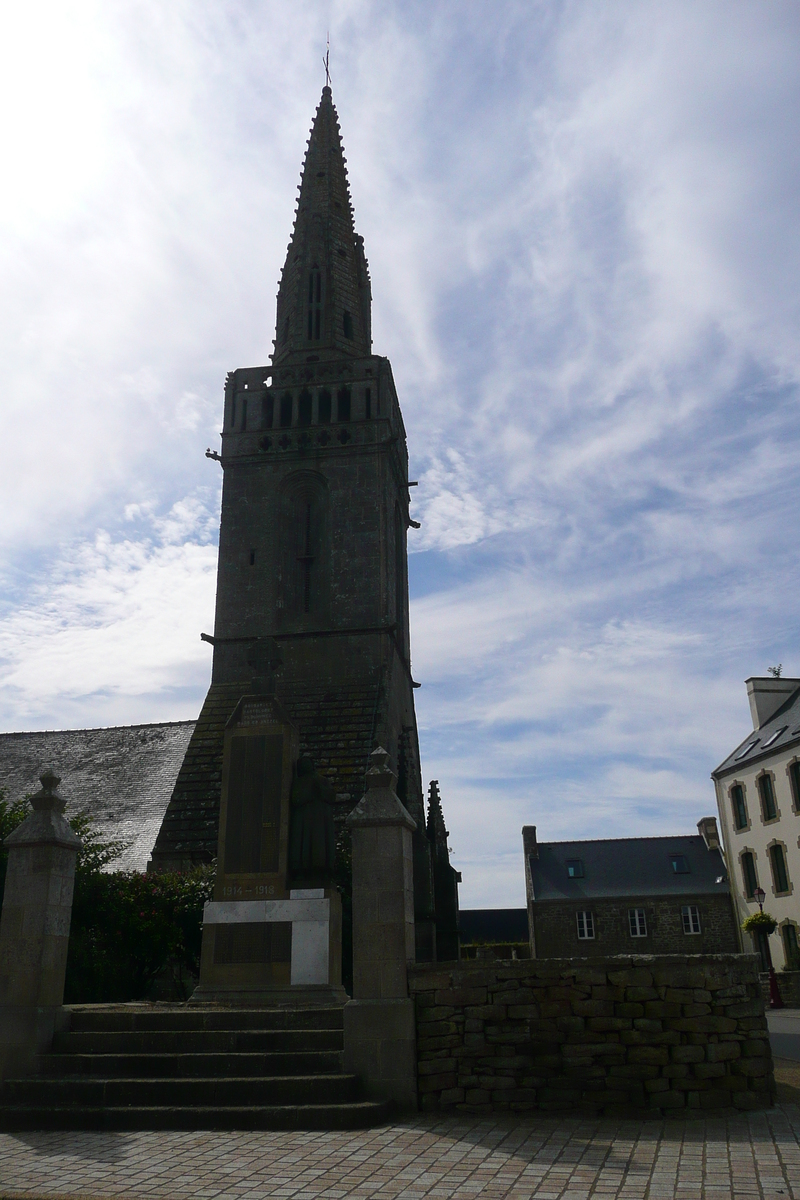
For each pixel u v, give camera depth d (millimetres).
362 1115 9281
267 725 14977
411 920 11117
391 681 33000
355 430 36250
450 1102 10062
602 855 58844
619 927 54250
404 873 11008
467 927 73250
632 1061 9938
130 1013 11406
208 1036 10891
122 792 33219
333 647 33031
